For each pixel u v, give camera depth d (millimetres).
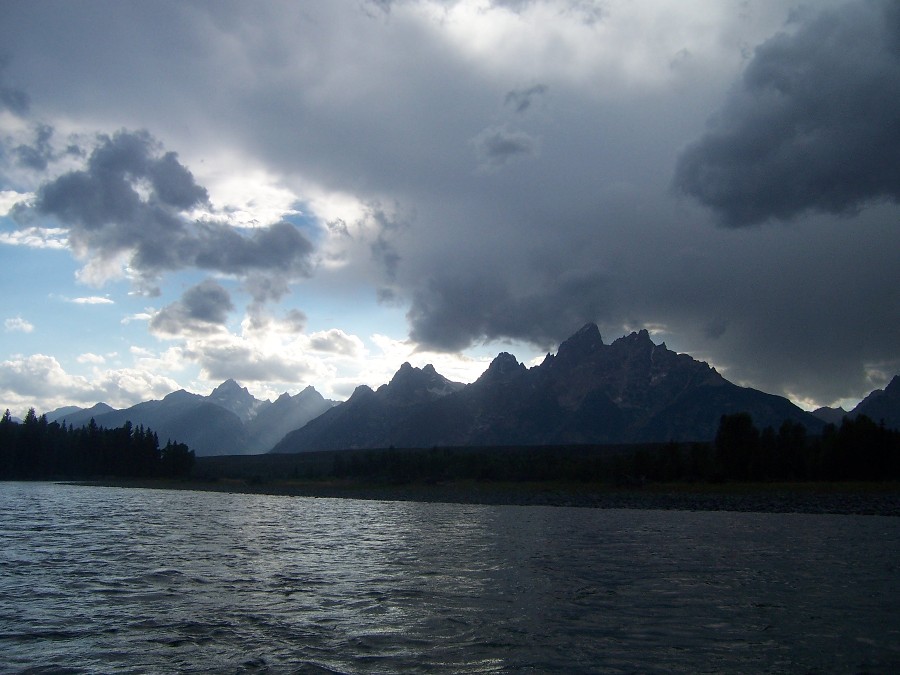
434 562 42969
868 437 152875
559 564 42250
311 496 148125
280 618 26797
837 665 21031
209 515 83625
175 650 22297
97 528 63406
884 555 46875
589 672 20156
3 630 24781
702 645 23156
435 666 20703
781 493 131250
